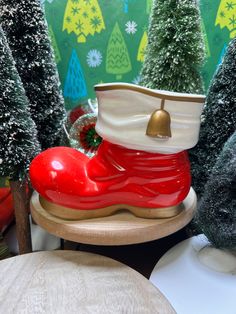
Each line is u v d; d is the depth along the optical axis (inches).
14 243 20.6
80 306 13.0
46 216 15.6
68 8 21.0
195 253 16.8
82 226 15.0
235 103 17.1
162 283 15.4
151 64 18.3
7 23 17.3
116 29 21.2
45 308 13.0
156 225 15.2
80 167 15.4
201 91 18.7
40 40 17.9
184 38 17.4
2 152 16.0
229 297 14.5
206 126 18.0
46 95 18.7
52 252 16.1
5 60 15.7
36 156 16.4
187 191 15.7
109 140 14.5
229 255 16.1
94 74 22.1
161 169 14.8
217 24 20.7
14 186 17.7
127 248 20.6
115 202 15.6
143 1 20.6
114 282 14.2
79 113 20.8
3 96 15.6
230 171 14.8
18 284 14.1
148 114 13.5
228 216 15.2
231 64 16.9
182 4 17.2
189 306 14.3
